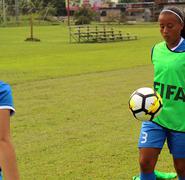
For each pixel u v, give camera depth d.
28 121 17.27
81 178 11.38
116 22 154.75
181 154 8.95
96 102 21.00
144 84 26.41
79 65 36.97
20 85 26.19
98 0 173.00
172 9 8.71
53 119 17.61
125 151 13.54
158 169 12.04
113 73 31.50
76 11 156.00
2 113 4.74
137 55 45.94
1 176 5.13
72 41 71.94
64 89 24.73
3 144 4.65
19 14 161.25
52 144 14.27
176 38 8.75
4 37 83.81
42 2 178.12
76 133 15.57
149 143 8.73
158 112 8.49
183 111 8.79
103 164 12.41
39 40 73.38
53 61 40.62
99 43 67.00
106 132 15.69
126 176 11.52
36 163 12.49
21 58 44.12
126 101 21.23
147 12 160.75
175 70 8.70
